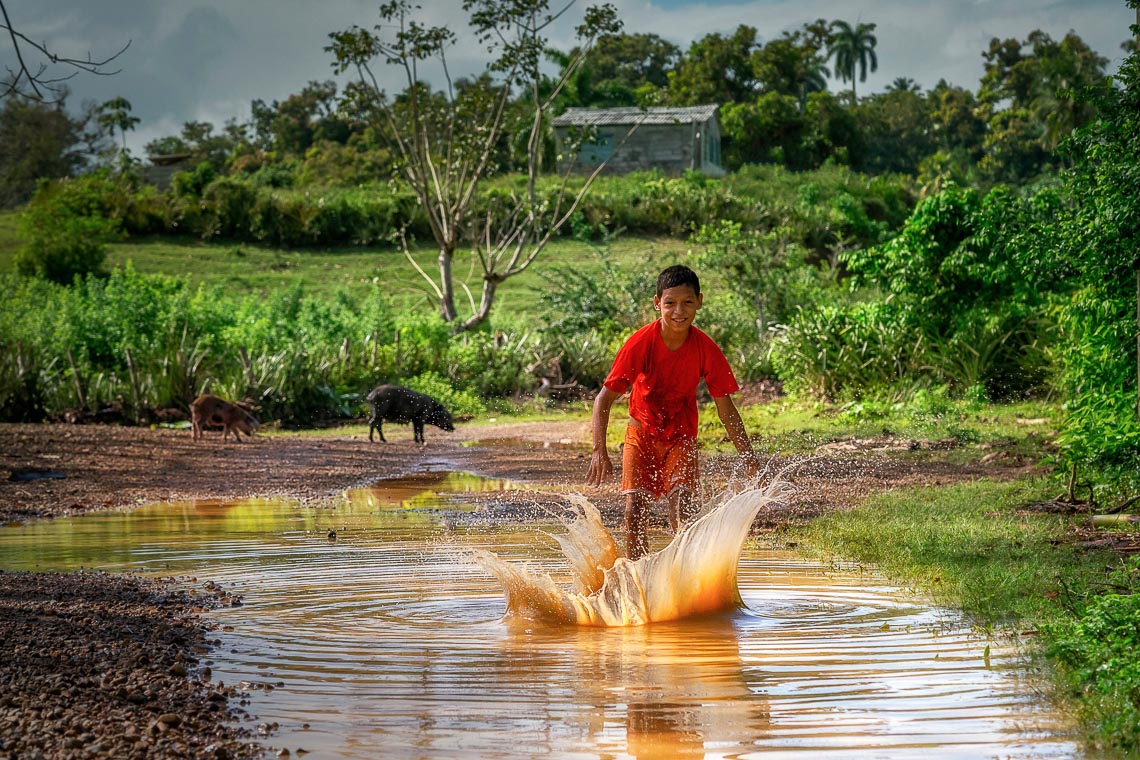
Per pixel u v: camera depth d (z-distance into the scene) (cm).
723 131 14325
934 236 3791
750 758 611
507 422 4125
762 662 825
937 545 1299
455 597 1098
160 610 1007
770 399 4078
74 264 7112
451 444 3250
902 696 727
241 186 8606
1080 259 1928
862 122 17450
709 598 1027
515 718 686
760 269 5247
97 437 2923
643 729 662
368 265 8000
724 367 1175
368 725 672
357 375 4409
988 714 686
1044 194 3656
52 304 4450
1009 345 3669
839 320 3906
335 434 3697
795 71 16162
